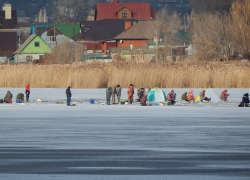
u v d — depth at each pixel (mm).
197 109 86562
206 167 37844
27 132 56562
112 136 53469
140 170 36875
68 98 95000
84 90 142125
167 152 43969
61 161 40156
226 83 148500
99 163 39344
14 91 136750
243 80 148125
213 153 43406
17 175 35281
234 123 65062
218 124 63938
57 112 81125
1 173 35938
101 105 96062
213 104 98062
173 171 36562
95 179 34031
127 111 83000
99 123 65438
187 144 48094
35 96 120312
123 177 34656
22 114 77750
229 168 37500
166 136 53438
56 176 34969
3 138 51906
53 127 61156
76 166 38312
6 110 84688
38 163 39438
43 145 47562
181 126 62062
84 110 84875
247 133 55500
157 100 106125
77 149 45469
